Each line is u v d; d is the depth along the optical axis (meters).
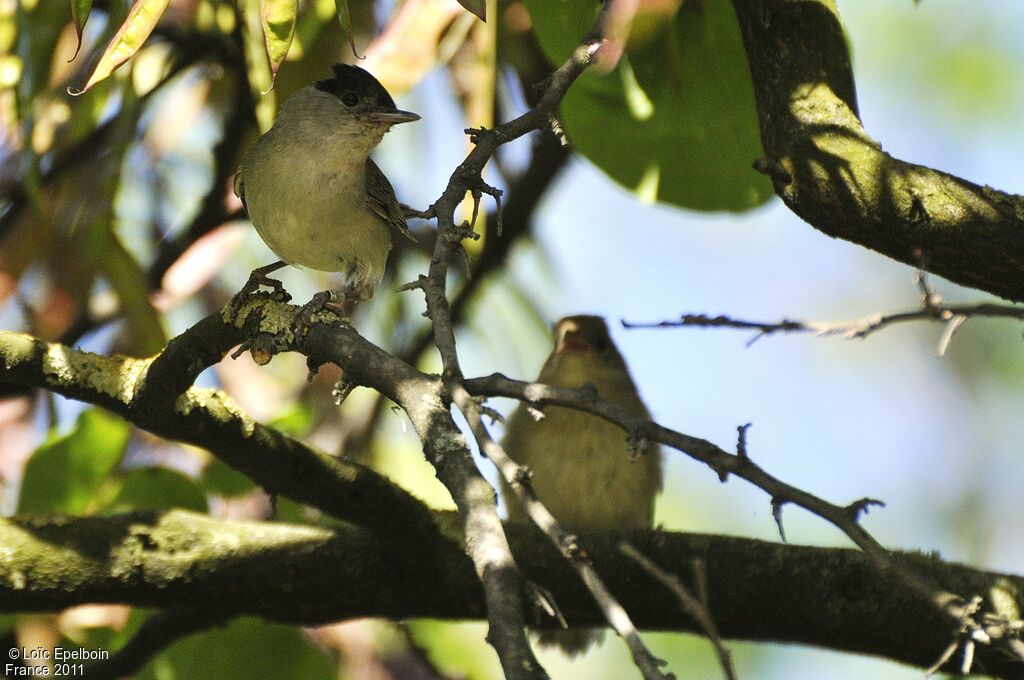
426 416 5.66
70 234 11.41
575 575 8.32
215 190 11.73
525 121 6.51
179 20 11.37
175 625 9.05
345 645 10.27
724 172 9.84
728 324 6.41
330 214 10.14
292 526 8.36
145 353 10.55
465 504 5.08
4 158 11.31
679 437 5.32
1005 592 7.82
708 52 9.41
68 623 9.77
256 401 11.61
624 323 6.48
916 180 6.74
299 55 9.27
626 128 9.70
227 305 7.40
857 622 8.02
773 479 5.18
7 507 10.30
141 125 12.10
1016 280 6.67
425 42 9.12
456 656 11.18
